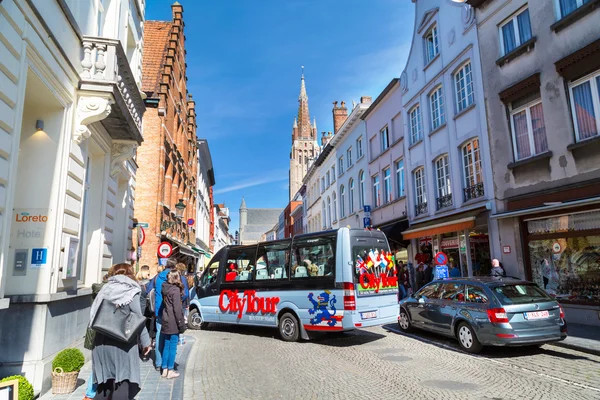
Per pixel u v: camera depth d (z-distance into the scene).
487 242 13.89
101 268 8.90
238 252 11.73
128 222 12.02
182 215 23.67
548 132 11.27
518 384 5.88
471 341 8.03
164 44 22.73
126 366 3.93
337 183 31.20
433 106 17.67
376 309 9.46
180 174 24.39
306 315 9.65
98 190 9.06
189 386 6.04
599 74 10.08
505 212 12.49
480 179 14.21
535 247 11.72
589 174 10.09
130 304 4.02
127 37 10.86
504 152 12.80
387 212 22.02
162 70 20.83
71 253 6.74
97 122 8.25
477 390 5.62
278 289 10.36
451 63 15.84
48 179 6.29
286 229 68.06
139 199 17.73
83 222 8.59
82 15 7.52
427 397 5.36
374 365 7.21
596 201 9.46
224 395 5.58
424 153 17.88
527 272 11.80
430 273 16.14
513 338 7.38
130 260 12.50
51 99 6.23
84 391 5.49
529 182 11.85
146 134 18.30
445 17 16.39
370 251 9.73
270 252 10.89
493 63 13.42
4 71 4.76
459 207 15.09
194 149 31.52
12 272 5.78
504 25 13.24
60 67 6.27
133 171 12.65
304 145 97.75
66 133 6.62
